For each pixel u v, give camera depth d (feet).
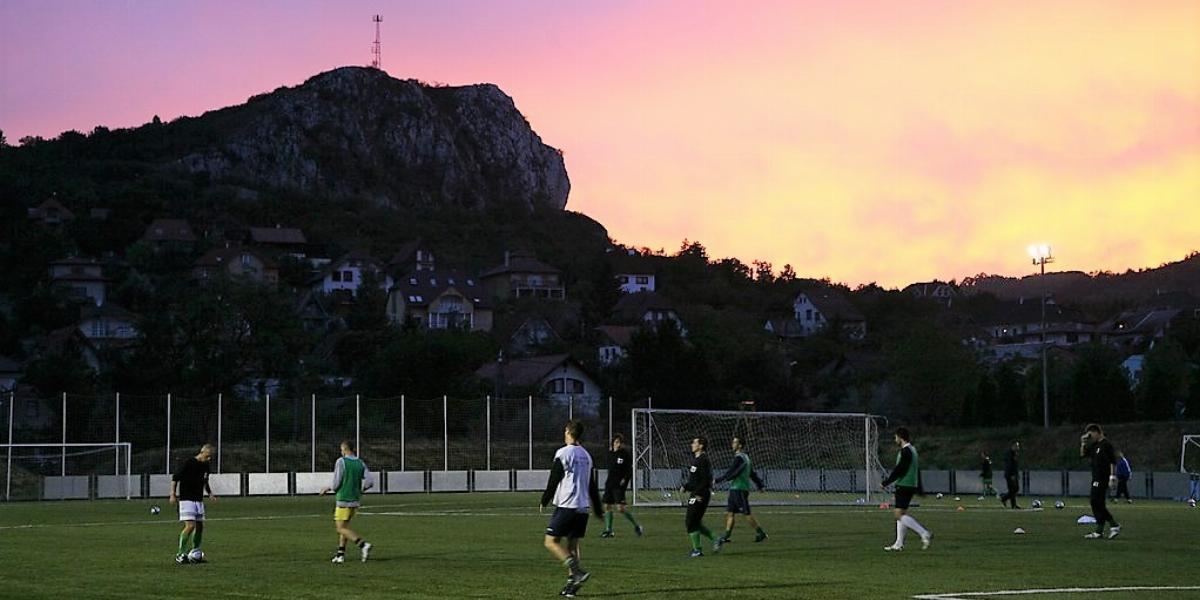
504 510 128.77
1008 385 239.30
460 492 187.52
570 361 308.60
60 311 407.03
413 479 187.42
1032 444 218.38
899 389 277.23
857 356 370.73
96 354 337.52
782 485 190.29
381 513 122.52
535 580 59.77
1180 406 247.29
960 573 62.13
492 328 491.31
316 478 182.70
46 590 56.39
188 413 190.39
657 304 501.15
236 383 271.90
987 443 224.94
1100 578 59.72
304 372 292.40
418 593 54.65
